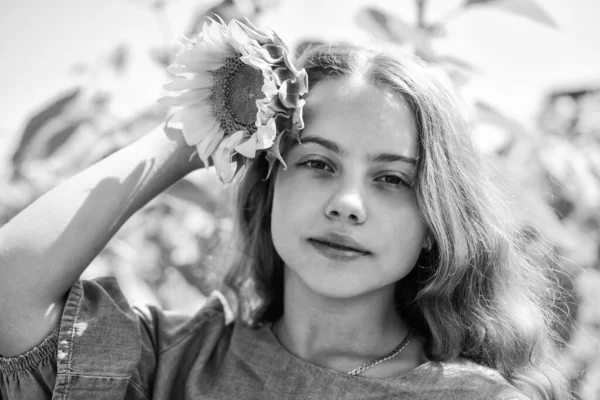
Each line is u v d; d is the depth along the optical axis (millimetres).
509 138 1103
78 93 1108
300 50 1012
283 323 950
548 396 948
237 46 831
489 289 942
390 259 871
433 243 920
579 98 1149
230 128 856
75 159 1105
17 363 862
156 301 1095
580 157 1124
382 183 877
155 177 927
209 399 902
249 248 999
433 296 928
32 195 1101
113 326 891
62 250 870
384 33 1019
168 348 940
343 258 860
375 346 917
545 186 1113
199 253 1139
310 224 862
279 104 822
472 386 880
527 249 1039
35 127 1100
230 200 1072
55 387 857
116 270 1103
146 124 1092
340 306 899
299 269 872
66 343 865
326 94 875
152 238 1146
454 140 915
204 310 975
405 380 882
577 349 1142
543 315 1000
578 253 1129
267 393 892
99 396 871
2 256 864
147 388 928
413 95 880
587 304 1132
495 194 973
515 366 943
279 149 875
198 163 944
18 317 857
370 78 879
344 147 859
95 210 891
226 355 934
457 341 926
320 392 878
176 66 857
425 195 877
